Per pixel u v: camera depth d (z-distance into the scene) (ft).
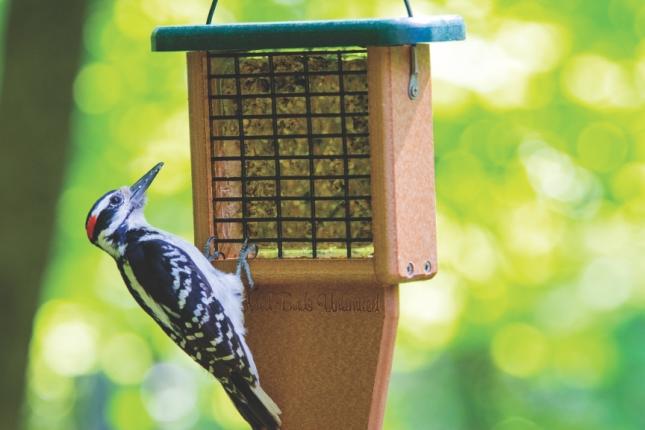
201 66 24.39
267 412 23.84
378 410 23.63
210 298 23.82
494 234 54.19
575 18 51.47
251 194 24.86
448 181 53.83
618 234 56.18
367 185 24.36
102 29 53.62
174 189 55.52
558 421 69.92
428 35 22.27
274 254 24.82
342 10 51.19
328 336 23.61
